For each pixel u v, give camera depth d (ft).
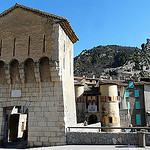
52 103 50.80
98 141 45.03
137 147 39.32
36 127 50.44
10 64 56.08
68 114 56.13
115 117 120.57
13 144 59.57
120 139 43.68
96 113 130.41
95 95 134.00
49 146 47.57
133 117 146.82
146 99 146.72
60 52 52.60
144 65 446.19
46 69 53.47
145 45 583.99
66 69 59.47
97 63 597.93
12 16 58.65
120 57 566.36
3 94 56.18
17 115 87.61
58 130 48.44
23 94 54.19
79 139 46.57
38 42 53.57
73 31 63.46
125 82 154.51
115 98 124.26
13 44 56.13
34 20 55.67
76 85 137.69
